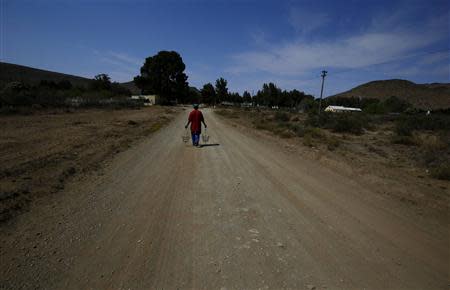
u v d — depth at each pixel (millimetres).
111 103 47562
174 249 3580
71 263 3188
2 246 3467
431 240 4020
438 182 7418
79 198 5238
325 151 11781
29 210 4559
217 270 3141
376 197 5836
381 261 3430
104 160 8445
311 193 6004
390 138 17938
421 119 29047
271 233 4098
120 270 3092
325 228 4316
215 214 4750
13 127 14352
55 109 29859
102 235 3883
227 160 9258
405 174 8172
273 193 5941
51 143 10359
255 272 3121
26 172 6426
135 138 13648
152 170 7617
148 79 88000
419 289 2922
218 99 114312
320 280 3014
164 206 5047
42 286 2779
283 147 12594
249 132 19406
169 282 2914
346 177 7430
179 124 23875
